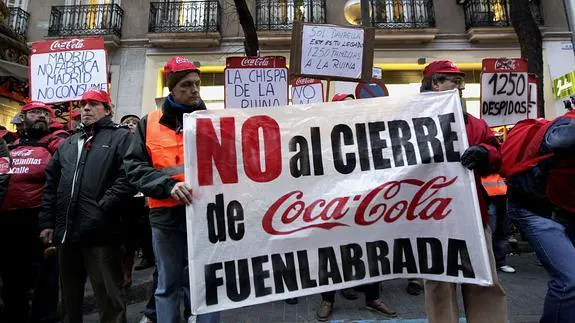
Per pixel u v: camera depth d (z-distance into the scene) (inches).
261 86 222.4
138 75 442.0
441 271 91.2
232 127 96.8
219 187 93.5
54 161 122.9
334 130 98.7
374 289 148.5
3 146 123.0
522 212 99.1
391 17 450.9
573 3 290.7
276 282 90.8
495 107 223.0
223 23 452.1
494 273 93.7
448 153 95.9
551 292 91.1
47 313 135.7
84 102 121.3
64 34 434.9
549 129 91.8
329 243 93.2
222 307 88.3
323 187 95.9
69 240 111.3
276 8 452.1
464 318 136.9
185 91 100.3
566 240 92.1
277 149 97.2
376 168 96.8
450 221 92.7
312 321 142.6
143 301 181.0
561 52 441.4
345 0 459.2
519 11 277.7
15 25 437.1
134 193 114.5
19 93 327.6
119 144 117.6
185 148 93.8
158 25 445.7
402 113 99.6
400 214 94.4
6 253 133.5
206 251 90.1
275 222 93.4
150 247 215.3
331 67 188.2
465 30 452.8
